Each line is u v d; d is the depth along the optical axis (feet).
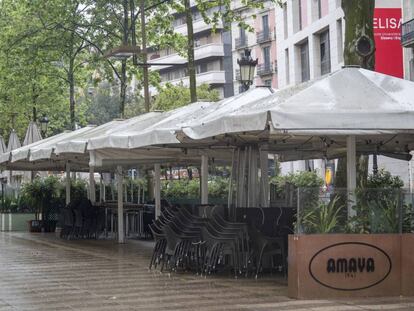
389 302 30.19
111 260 49.11
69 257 51.47
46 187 84.74
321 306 29.30
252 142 42.68
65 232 72.74
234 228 38.75
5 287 35.94
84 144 54.03
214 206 43.93
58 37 92.27
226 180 91.40
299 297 31.17
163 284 36.50
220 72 263.49
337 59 137.18
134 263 46.93
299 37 156.87
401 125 30.07
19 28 94.63
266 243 38.09
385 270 31.78
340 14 134.92
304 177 96.94
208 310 28.66
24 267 45.03
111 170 81.20
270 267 40.19
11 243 65.92
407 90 33.30
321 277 31.32
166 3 85.76
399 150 46.01
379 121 30.04
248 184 43.04
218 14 76.13
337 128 29.91
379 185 55.52
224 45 263.08
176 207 48.96
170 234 41.98
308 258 31.24
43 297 32.60
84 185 86.84
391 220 32.12
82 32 91.91
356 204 31.94
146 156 54.08
